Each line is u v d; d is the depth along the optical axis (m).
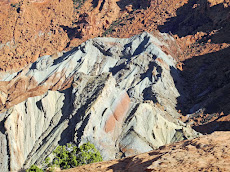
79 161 42.53
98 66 113.25
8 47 152.25
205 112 88.94
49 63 120.25
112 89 81.12
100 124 74.69
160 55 109.12
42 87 110.44
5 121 77.94
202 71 107.69
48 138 77.38
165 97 96.19
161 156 18.39
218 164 16.19
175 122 82.56
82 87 86.06
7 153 75.25
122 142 72.19
